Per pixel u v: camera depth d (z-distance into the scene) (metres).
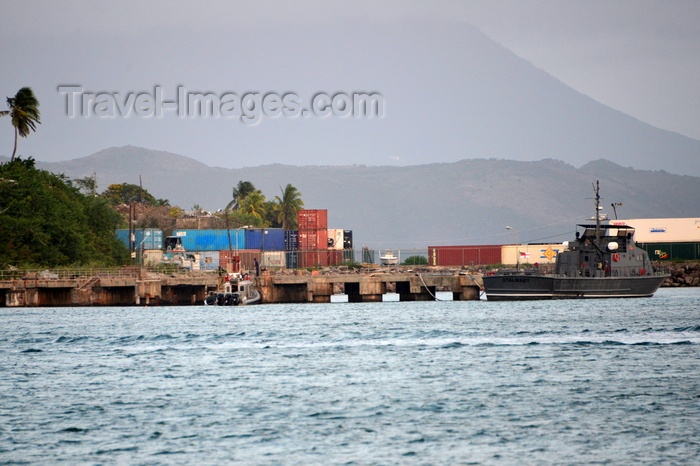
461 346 154.00
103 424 100.12
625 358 137.75
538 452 86.56
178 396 113.88
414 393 112.56
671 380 118.81
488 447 88.31
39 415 104.88
